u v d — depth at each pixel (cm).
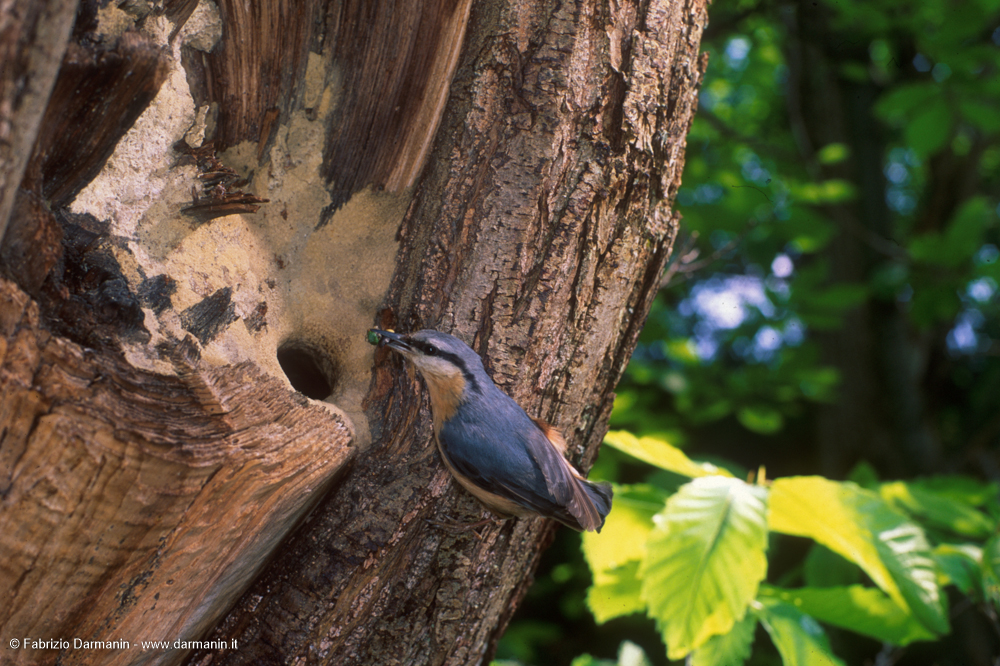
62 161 180
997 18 554
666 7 233
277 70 222
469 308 233
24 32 114
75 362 158
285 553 223
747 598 212
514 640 648
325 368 255
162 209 206
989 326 982
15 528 156
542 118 225
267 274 234
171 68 192
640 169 235
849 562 310
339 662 225
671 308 745
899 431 678
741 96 906
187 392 173
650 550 222
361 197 245
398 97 231
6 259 157
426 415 233
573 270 233
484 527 236
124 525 165
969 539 338
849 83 664
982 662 514
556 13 225
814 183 597
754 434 993
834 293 496
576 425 257
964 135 713
